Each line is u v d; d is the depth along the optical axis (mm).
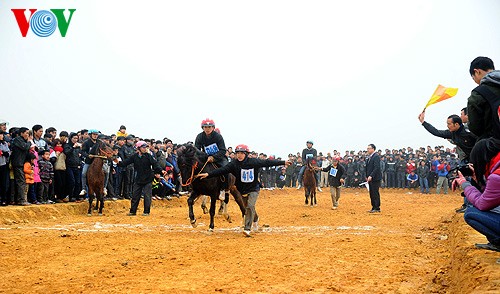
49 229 11953
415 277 6871
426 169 33000
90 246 9422
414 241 10367
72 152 16703
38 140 15828
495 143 5184
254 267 7465
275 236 11273
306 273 7035
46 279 6664
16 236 10477
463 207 13359
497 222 5512
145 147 16312
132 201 16359
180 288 6102
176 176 23141
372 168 18219
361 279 6676
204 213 16578
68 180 16656
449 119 9992
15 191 14930
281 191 33875
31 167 14680
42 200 15742
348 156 38562
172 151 23469
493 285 4336
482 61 5891
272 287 6164
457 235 8859
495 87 5453
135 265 7617
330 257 8336
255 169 11102
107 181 17641
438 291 6000
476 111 5492
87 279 6637
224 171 11047
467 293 4566
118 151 19125
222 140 12227
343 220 15367
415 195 31203
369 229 12852
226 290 5996
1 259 8016
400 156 35781
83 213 16594
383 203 23969
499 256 5762
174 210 19172
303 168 24672
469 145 9875
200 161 11523
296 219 15734
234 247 9461
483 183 5477
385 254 8695
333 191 20078
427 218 16031
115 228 12547
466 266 5656
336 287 6168
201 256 8430
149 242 10047
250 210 11148
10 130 15602
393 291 6031
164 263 7793
